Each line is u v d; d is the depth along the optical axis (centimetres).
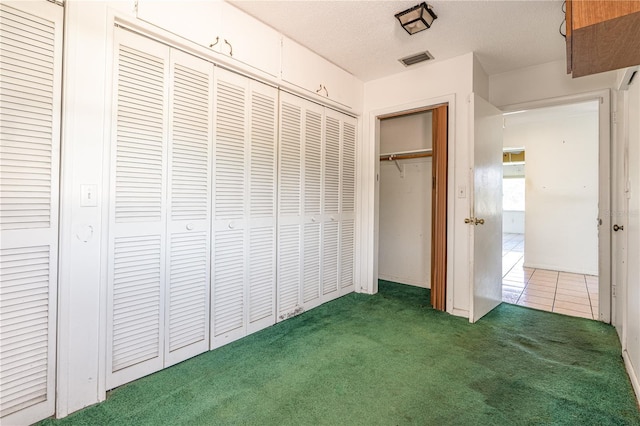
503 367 191
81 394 152
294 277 276
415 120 377
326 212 308
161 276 186
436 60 290
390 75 324
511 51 272
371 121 339
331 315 279
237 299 229
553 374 183
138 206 175
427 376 181
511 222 1038
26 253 139
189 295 200
